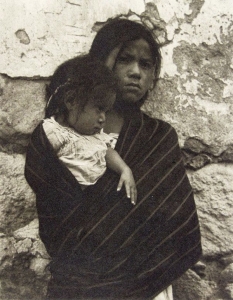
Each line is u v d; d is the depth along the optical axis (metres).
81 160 2.78
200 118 3.33
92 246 2.76
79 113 2.79
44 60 3.20
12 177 3.14
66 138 2.78
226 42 3.38
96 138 2.85
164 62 3.30
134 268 2.79
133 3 3.29
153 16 3.31
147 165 2.92
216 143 3.33
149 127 3.02
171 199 2.90
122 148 2.93
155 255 2.82
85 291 2.75
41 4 3.21
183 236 2.90
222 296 3.25
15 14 3.18
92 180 2.78
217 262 3.29
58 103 2.84
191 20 3.35
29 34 3.19
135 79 2.97
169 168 2.95
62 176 2.77
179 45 3.33
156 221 2.85
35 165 2.80
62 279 2.78
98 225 2.78
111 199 2.80
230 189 3.31
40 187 2.81
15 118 3.16
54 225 2.80
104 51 2.98
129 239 2.80
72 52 3.22
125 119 3.01
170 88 3.30
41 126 2.81
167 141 3.01
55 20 3.21
